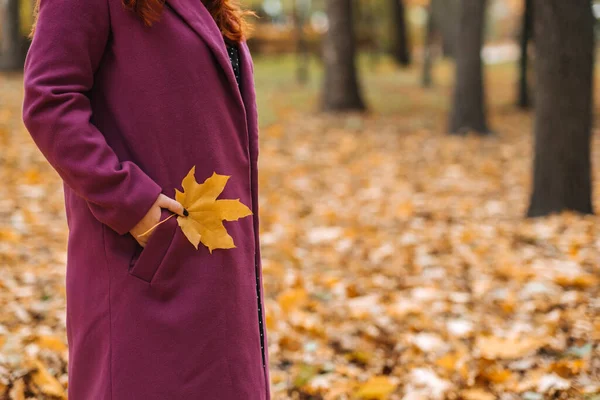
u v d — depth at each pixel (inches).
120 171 58.6
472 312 150.6
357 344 136.3
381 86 774.5
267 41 1115.3
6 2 663.1
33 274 158.9
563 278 159.3
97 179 58.1
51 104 58.1
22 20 698.8
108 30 61.8
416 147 403.2
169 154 62.3
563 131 228.5
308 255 199.2
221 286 63.3
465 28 453.1
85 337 64.5
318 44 1128.2
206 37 63.1
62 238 193.9
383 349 134.5
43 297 144.8
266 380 70.7
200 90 62.7
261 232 220.7
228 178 61.6
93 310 63.6
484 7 455.2
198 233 60.8
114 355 61.7
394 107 597.6
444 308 151.9
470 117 458.0
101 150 59.0
